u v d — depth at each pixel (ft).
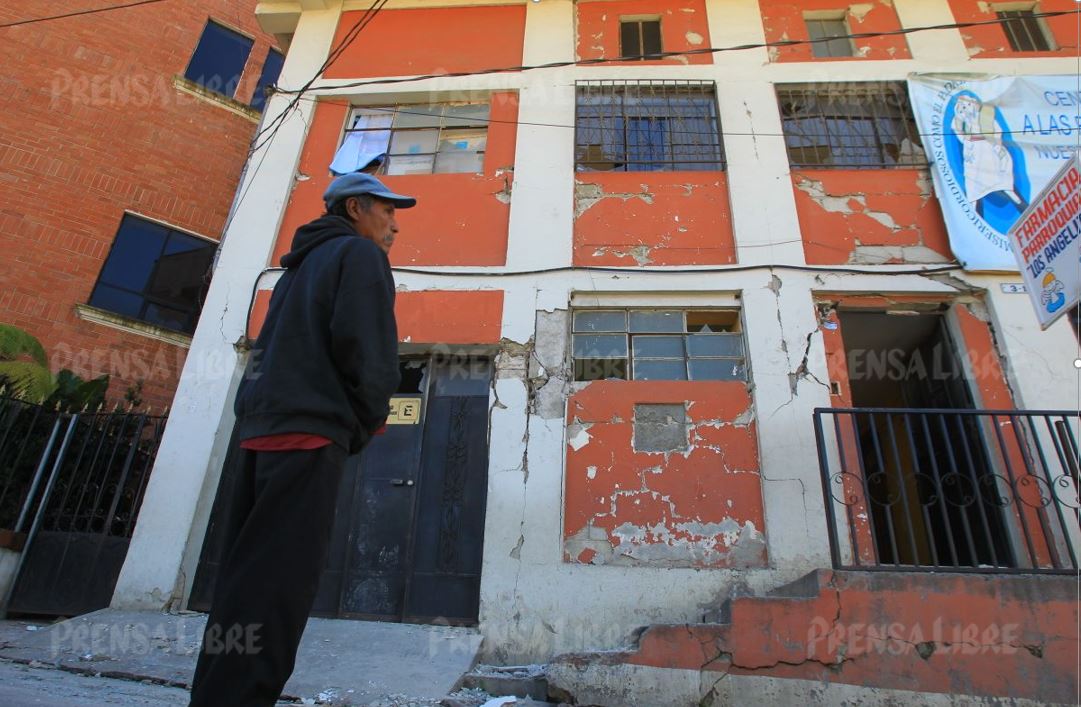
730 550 16.35
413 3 26.05
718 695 12.03
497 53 24.88
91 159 30.14
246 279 20.56
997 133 21.48
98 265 28.81
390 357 5.20
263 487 4.78
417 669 13.32
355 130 24.03
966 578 12.53
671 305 19.74
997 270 19.22
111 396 27.32
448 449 18.45
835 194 21.15
